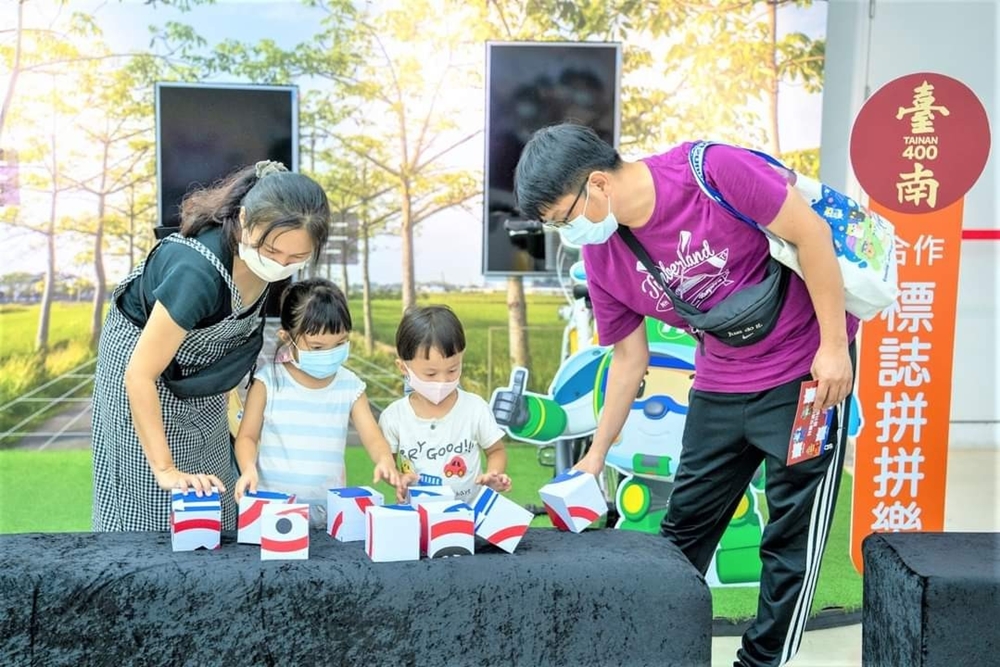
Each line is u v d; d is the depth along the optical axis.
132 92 3.36
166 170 2.96
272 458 1.91
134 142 3.39
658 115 3.20
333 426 1.94
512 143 2.99
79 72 3.33
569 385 2.79
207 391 1.70
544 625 1.37
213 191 1.64
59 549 1.43
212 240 1.58
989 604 1.41
